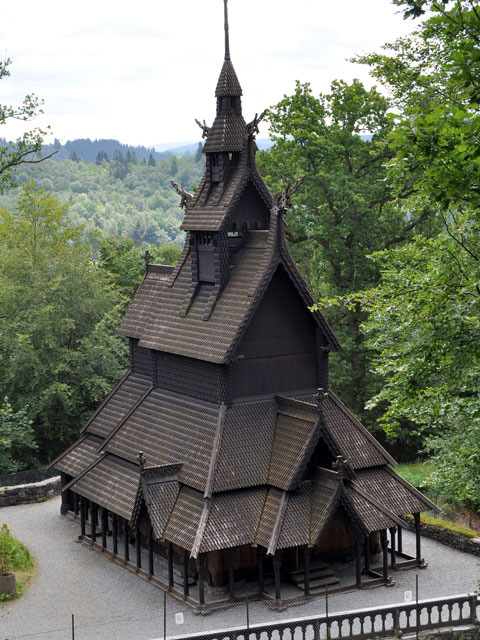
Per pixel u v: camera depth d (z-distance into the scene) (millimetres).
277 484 34812
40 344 64188
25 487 50875
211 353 36656
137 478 39312
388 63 40812
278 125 63969
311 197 63438
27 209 94812
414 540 41344
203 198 39562
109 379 67812
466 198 21203
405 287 26312
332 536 37250
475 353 24203
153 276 47500
